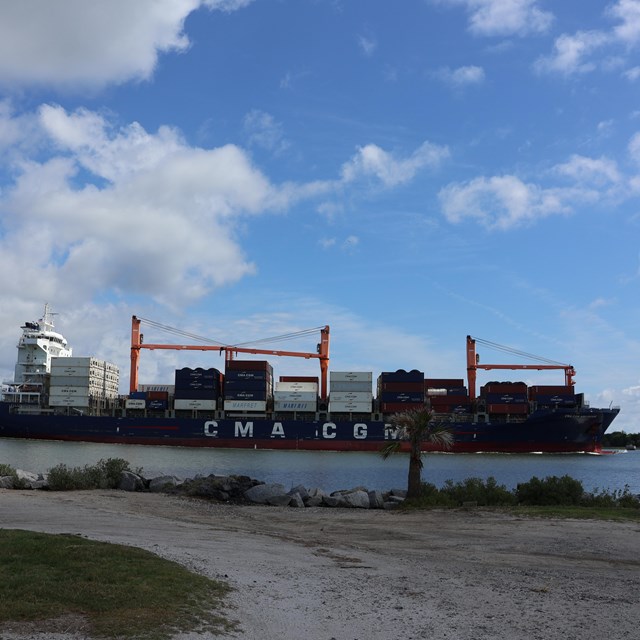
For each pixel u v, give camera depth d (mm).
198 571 13398
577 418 112125
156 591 11086
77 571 11961
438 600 12414
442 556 17766
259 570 14312
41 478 36719
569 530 22531
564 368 133375
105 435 118938
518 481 61969
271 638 9641
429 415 33906
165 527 21812
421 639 9992
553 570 15859
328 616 10977
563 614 11633
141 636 8945
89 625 9250
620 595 13242
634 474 77688
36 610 9578
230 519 26422
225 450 110500
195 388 119125
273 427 117500
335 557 17016
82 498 30016
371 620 10891
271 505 32750
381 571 15164
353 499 32438
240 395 118812
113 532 19250
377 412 119375
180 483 37125
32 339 125500
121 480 36062
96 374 127688
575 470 81500
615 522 24500
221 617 10328
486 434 113000
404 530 23172
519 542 20203
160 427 118500
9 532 15758
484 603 12297
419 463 33594
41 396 124562
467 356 134125
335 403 118625
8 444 107500
